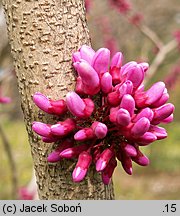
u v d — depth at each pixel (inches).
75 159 8.5
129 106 8.1
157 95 8.4
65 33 8.5
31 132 8.7
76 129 8.4
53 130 8.1
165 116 8.4
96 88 8.2
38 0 8.4
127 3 23.3
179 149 49.6
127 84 8.1
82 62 8.1
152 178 44.2
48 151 8.6
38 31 8.4
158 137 8.5
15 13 8.5
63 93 8.4
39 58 8.4
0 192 33.5
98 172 8.7
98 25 29.4
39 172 8.7
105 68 8.3
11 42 8.6
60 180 8.6
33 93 8.5
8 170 38.5
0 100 16.5
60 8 8.4
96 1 32.8
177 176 44.4
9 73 20.5
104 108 8.4
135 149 8.4
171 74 26.8
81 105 8.1
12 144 50.4
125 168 8.5
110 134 8.4
